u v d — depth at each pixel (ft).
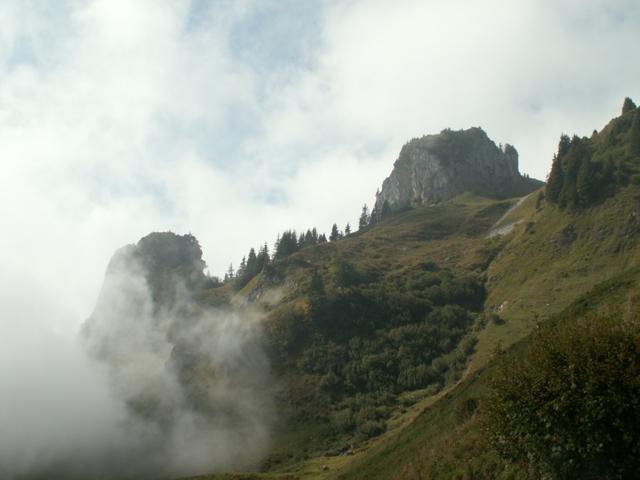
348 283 611.88
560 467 77.15
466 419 142.72
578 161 599.57
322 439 373.20
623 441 71.31
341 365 470.39
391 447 183.73
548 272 491.31
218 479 294.46
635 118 627.05
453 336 490.49
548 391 78.59
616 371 73.05
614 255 447.83
